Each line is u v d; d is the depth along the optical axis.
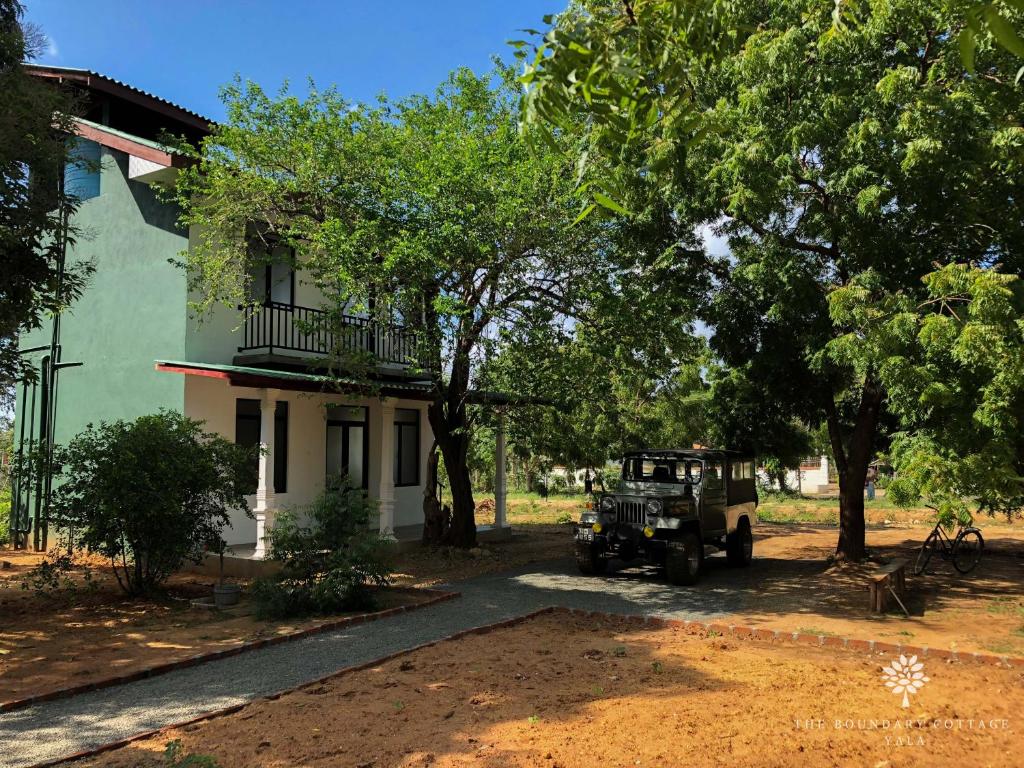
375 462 17.64
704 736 5.03
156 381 14.27
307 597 9.27
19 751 5.04
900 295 8.41
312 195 12.49
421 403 18.92
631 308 12.08
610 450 19.09
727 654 7.52
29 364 10.29
